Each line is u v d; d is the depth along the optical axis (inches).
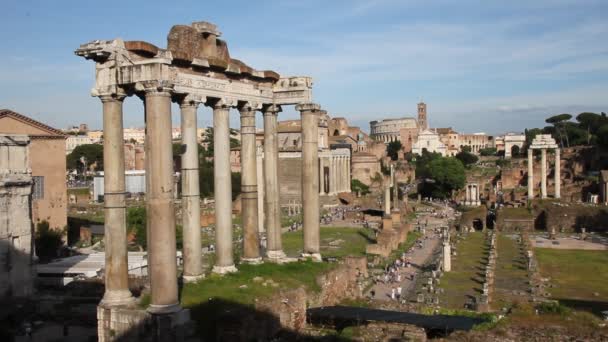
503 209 6387.8
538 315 1612.9
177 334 1237.1
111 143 1305.4
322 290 1684.3
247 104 1740.9
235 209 5674.2
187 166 1505.9
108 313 1291.8
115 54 1294.3
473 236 5295.3
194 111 1508.4
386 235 4315.9
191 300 1373.0
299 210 6756.9
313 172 1893.5
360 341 1355.8
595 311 2338.8
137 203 6338.6
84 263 2847.0
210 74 1568.7
